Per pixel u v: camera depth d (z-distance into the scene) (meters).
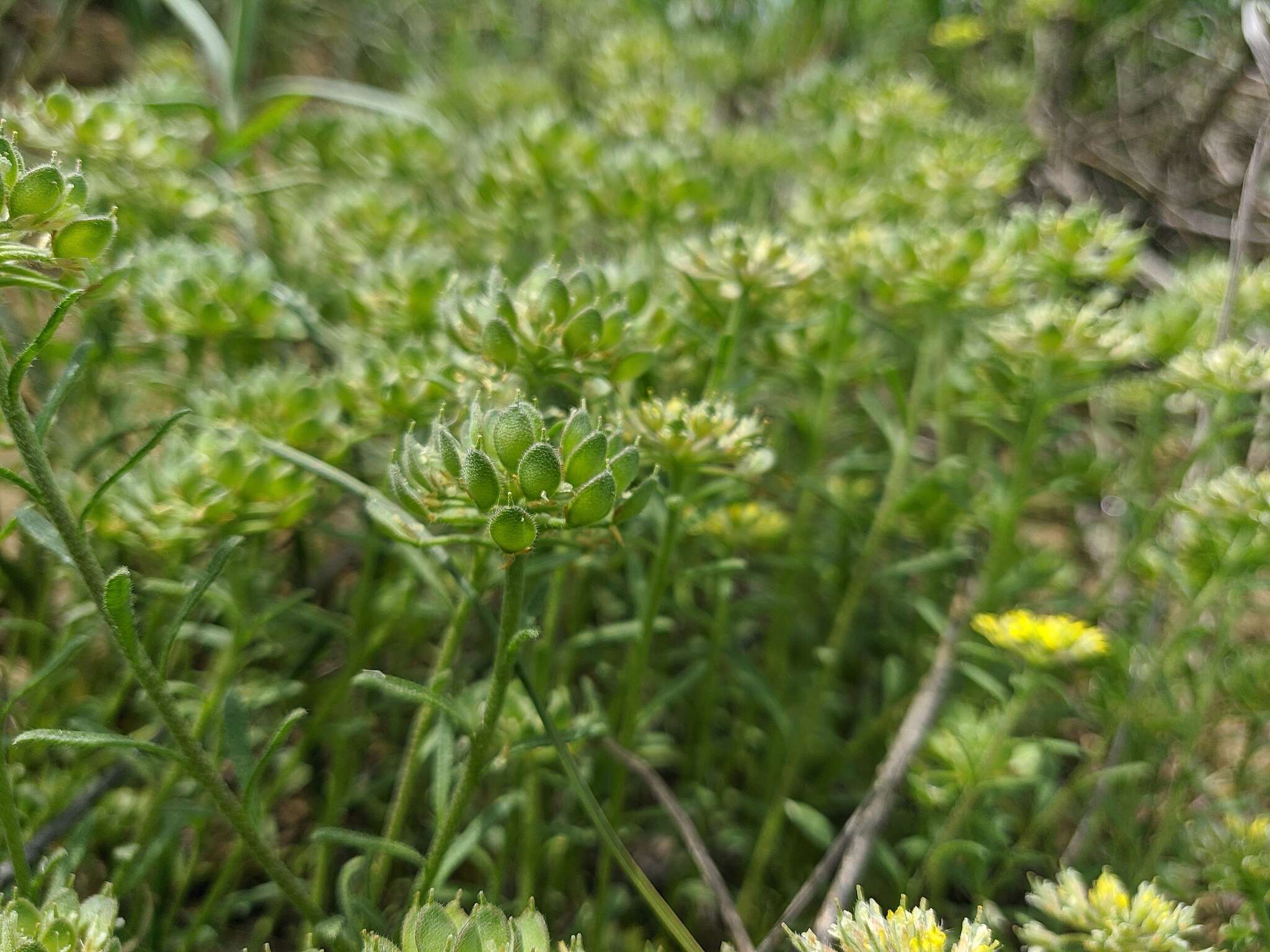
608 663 0.19
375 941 0.09
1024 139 0.29
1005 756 0.15
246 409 0.14
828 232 0.21
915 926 0.10
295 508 0.14
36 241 0.10
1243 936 0.13
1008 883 0.18
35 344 0.10
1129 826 0.17
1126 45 0.33
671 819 0.18
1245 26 0.20
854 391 0.25
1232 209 0.30
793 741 0.18
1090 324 0.16
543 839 0.16
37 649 0.15
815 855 0.18
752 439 0.14
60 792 0.14
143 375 0.17
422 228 0.19
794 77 0.33
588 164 0.20
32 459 0.10
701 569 0.15
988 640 0.18
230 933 0.16
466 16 0.35
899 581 0.21
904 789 0.18
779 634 0.20
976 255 0.17
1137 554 0.19
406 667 0.18
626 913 0.17
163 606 0.15
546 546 0.15
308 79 0.32
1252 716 0.17
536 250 0.22
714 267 0.16
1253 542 0.16
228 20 0.32
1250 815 0.17
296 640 0.18
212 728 0.15
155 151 0.17
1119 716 0.17
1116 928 0.12
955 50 0.33
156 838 0.14
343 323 0.20
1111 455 0.23
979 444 0.23
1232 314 0.19
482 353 0.13
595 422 0.11
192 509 0.13
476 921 0.09
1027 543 0.21
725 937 0.17
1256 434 0.22
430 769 0.17
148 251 0.16
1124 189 0.32
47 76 0.28
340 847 0.17
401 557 0.16
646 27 0.29
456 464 0.10
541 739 0.12
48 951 0.10
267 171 0.26
